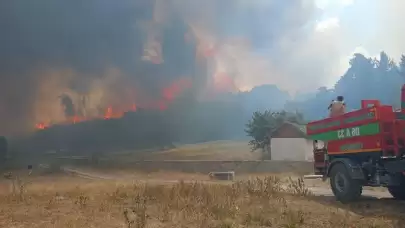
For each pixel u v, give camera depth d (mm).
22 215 7398
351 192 10242
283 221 7254
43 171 44156
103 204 8617
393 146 9359
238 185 11445
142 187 11875
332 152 11469
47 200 9586
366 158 10344
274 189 11094
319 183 18875
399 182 9547
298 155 47844
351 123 10609
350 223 7395
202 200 8945
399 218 8008
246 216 7480
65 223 6688
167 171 43688
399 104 9547
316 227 6965
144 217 6832
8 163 50469
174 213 7602
